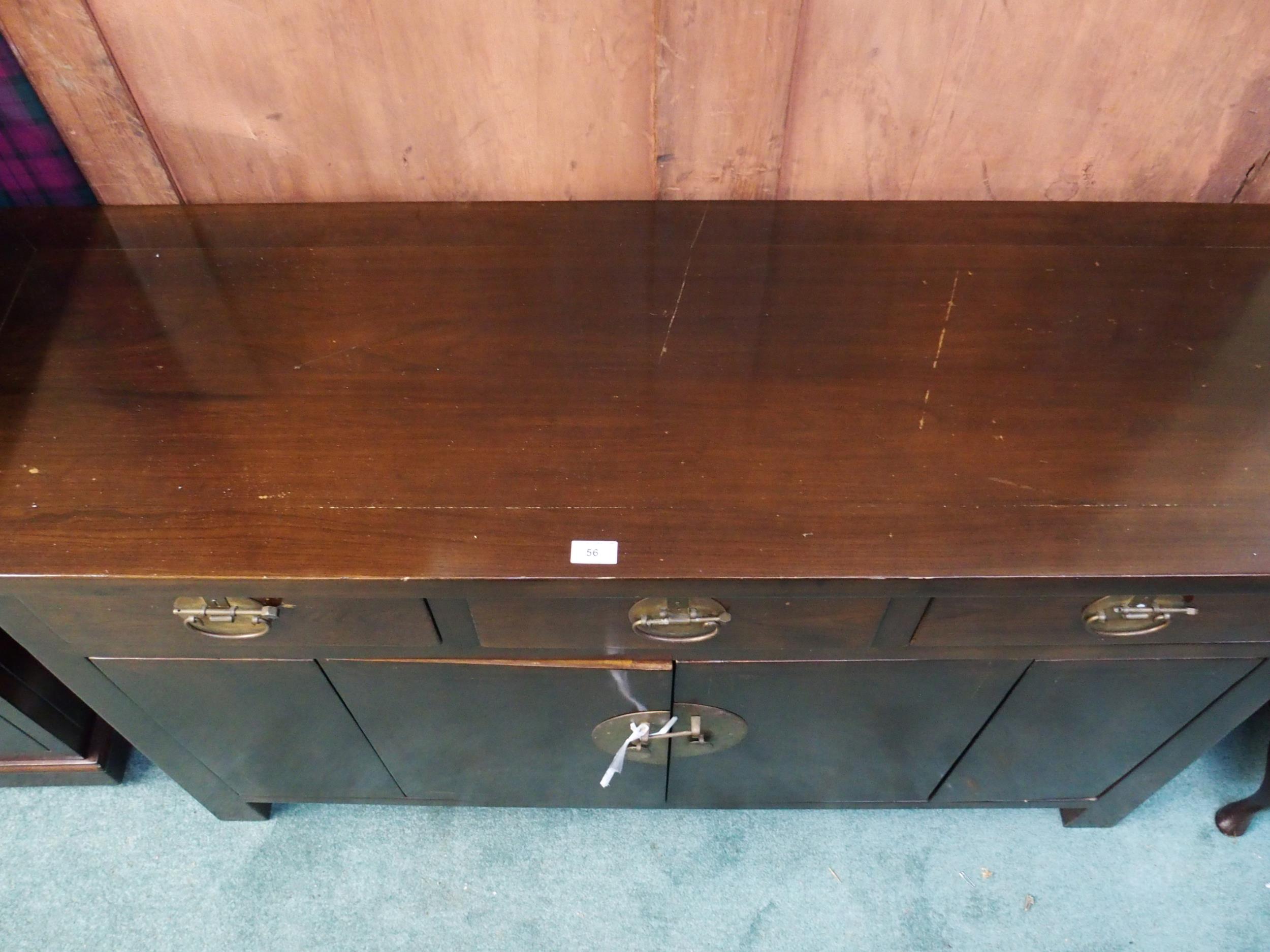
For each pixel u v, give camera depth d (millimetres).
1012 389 826
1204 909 1146
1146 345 859
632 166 971
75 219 968
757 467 771
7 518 736
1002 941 1129
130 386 826
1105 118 923
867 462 774
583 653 858
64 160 938
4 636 1039
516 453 781
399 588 720
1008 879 1175
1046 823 1219
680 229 967
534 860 1192
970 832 1213
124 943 1123
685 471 768
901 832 1215
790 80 892
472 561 713
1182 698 918
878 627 803
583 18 846
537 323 878
